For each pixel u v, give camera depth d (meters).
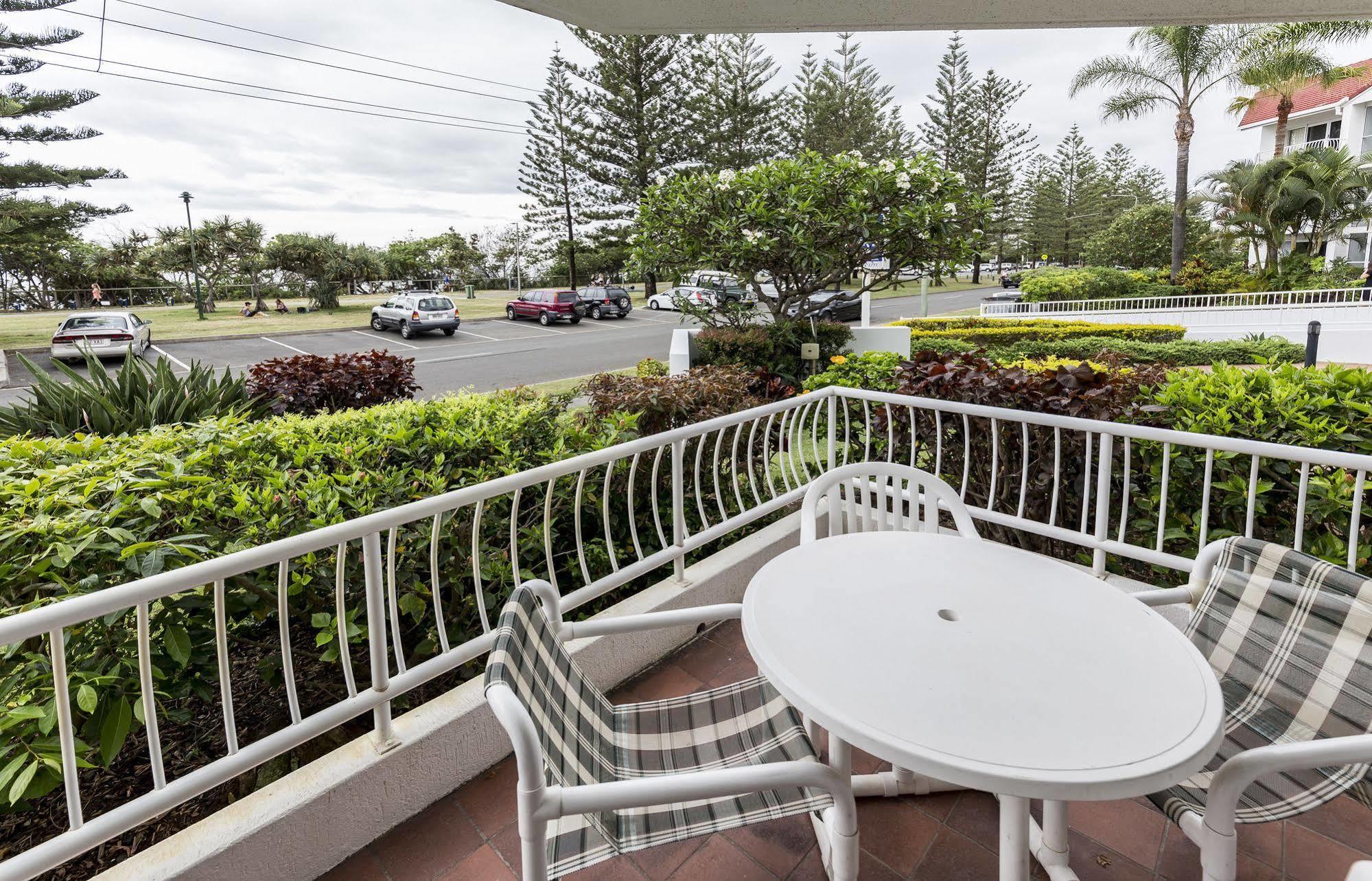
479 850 1.68
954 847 1.65
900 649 1.25
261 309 26.36
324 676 2.32
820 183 7.28
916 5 2.18
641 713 1.55
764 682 1.61
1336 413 2.46
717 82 23.39
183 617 1.83
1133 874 1.55
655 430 3.41
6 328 19.86
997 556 1.64
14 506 1.86
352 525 1.57
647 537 3.13
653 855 1.66
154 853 1.40
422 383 11.55
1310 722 1.31
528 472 1.98
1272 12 2.18
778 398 4.29
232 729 1.46
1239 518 2.56
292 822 1.53
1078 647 1.26
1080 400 2.87
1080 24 2.32
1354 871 0.84
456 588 2.31
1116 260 26.84
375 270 31.75
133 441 2.49
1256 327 14.20
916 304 26.23
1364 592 1.30
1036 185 34.38
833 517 2.03
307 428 2.81
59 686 1.20
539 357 14.52
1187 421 2.64
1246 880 1.52
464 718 1.87
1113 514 2.92
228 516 2.05
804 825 1.75
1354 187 16.69
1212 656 1.49
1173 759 0.98
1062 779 0.95
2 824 1.79
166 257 28.94
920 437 3.40
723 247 7.48
